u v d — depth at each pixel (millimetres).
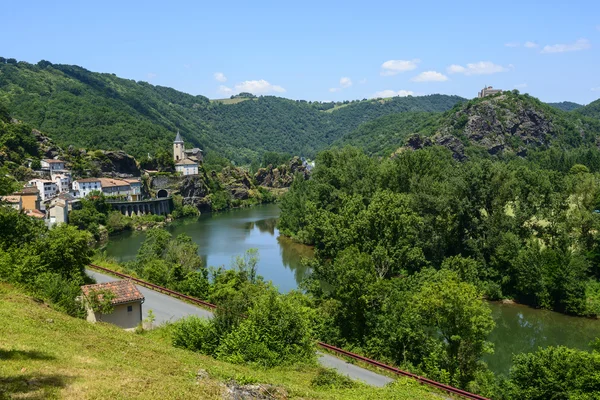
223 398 22828
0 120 179625
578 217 86250
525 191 99125
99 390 20641
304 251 113938
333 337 49219
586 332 66812
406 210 73500
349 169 124500
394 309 48438
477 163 97125
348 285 50844
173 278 65812
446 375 40688
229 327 37969
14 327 28406
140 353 29188
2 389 18953
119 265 78000
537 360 39031
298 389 26516
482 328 42719
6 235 57562
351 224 69812
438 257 86688
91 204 151375
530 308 77938
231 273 65125
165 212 192875
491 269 84438
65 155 187125
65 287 42469
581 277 80562
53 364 23344
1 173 58000
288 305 39875
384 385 35250
